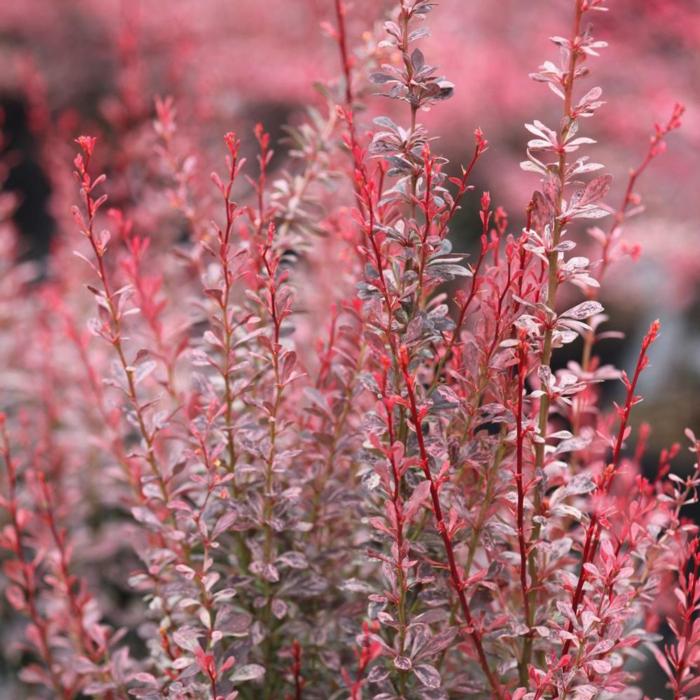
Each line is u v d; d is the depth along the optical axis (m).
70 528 3.32
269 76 5.62
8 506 2.14
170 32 5.67
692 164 4.80
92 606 2.25
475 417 1.56
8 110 7.55
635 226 4.87
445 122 5.77
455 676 1.68
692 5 4.75
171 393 2.08
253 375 1.93
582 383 1.47
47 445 3.17
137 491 2.42
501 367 1.50
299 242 2.09
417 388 1.60
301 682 1.81
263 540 1.88
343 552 1.87
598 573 1.42
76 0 7.72
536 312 1.45
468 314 1.80
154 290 2.10
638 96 4.95
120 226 2.06
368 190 1.41
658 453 4.79
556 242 1.46
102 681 2.07
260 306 2.00
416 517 1.68
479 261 1.53
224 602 1.88
